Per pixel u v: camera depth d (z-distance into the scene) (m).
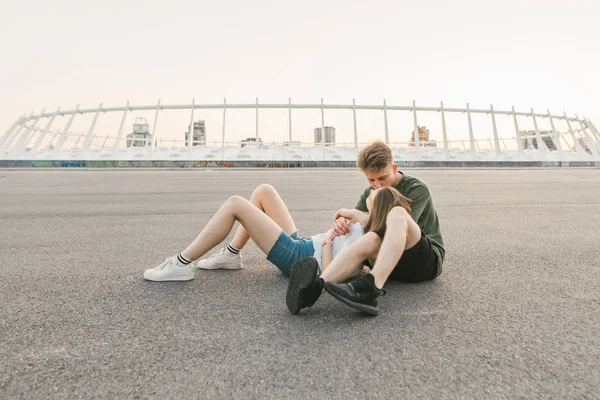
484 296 2.28
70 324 1.83
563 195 9.27
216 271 2.78
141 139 52.22
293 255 2.28
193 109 54.06
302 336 1.70
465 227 4.83
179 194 9.07
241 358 1.50
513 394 1.28
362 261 2.11
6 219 5.32
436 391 1.28
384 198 2.13
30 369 1.42
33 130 55.50
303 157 51.47
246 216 2.28
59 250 3.46
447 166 45.00
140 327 1.79
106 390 1.28
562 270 2.88
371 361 1.48
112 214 5.82
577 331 1.80
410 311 2.03
